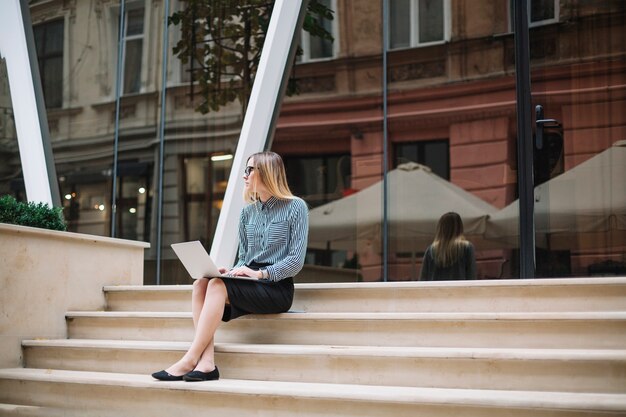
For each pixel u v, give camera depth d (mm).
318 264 11820
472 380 3068
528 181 5227
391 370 3205
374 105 11695
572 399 2670
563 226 9711
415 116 11367
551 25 9984
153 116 10586
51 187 7062
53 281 4340
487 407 2742
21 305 4137
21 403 3742
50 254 4328
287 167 12188
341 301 3918
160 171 10648
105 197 10992
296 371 3371
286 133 12203
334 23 11906
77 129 10945
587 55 9820
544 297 3574
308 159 12070
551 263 9742
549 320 3229
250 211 3908
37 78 7289
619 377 2863
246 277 3551
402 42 11422
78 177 11133
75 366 3967
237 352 3496
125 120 10719
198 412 3252
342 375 3285
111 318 4246
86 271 4566
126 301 4602
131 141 10727
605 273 9469
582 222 9641
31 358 4109
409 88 11398
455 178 11102
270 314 3736
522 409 2693
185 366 3391
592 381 2898
